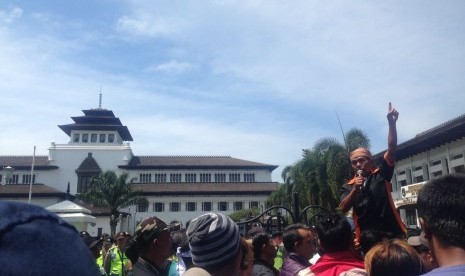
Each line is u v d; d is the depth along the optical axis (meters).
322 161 34.00
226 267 2.95
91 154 84.38
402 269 3.00
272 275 5.44
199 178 86.44
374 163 5.16
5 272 1.05
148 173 85.12
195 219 3.10
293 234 5.24
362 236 4.21
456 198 2.03
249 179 87.94
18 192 73.88
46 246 1.14
